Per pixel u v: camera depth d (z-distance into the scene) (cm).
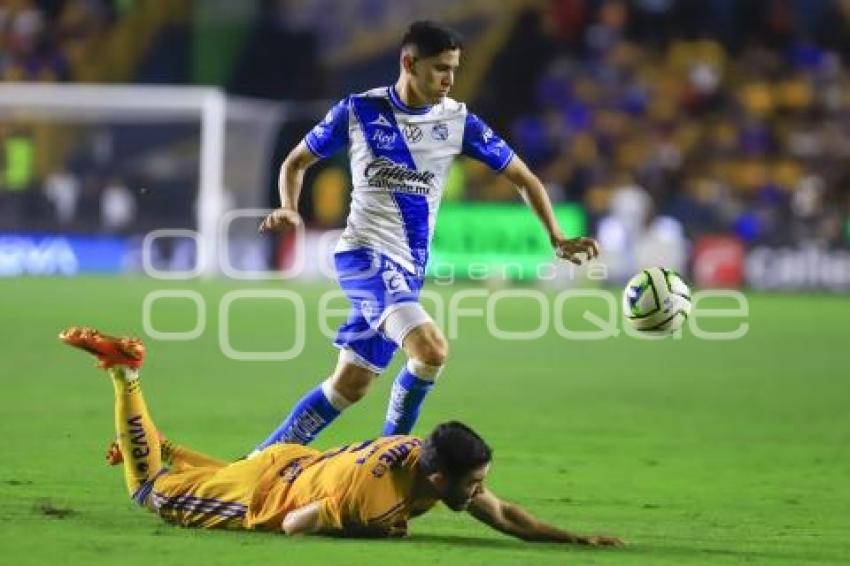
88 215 9250
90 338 2150
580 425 3691
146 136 9450
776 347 5856
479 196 9600
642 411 3975
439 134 2477
